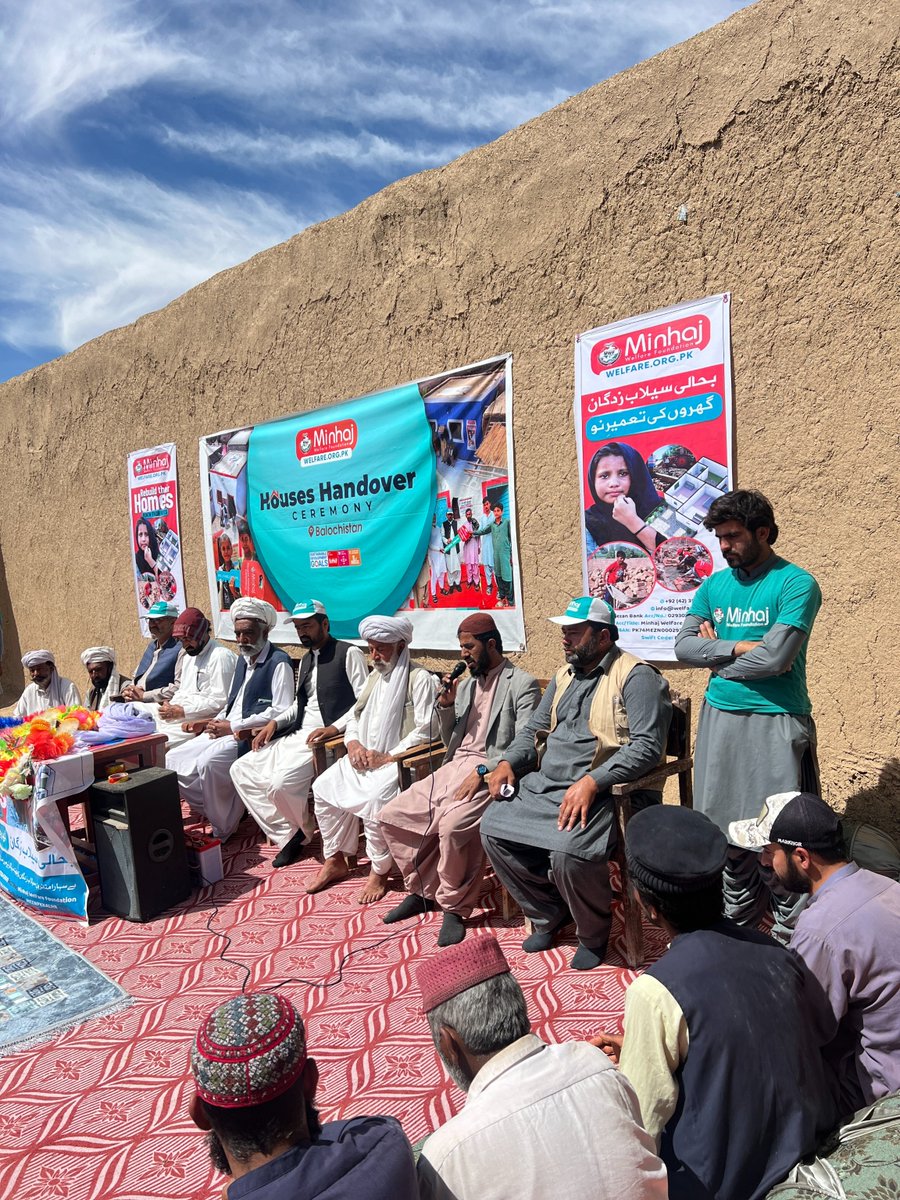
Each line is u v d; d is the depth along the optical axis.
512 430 5.22
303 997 3.66
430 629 5.85
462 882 4.07
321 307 6.40
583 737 3.82
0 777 4.70
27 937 4.44
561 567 5.07
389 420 5.92
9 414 10.19
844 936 2.09
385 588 6.11
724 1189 1.75
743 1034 1.78
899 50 3.56
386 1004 3.55
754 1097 1.77
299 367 6.63
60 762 4.48
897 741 3.79
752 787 3.37
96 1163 2.81
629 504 4.67
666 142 4.36
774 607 3.33
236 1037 1.46
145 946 4.24
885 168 3.64
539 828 3.70
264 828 5.19
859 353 3.79
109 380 8.60
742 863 3.40
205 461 7.52
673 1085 1.80
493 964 1.71
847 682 3.93
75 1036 3.53
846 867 2.24
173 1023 3.57
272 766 5.17
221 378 7.34
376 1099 2.97
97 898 4.82
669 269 4.42
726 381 4.21
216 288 7.30
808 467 3.99
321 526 6.53
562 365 4.94
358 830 4.78
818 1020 2.00
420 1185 1.55
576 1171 1.50
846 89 3.72
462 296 5.43
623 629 4.78
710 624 3.60
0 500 10.59
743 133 4.07
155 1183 2.70
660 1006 1.81
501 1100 1.56
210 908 4.61
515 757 4.06
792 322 3.98
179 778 5.45
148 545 8.39
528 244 5.04
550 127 4.89
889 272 3.67
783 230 3.97
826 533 3.95
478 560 5.50
